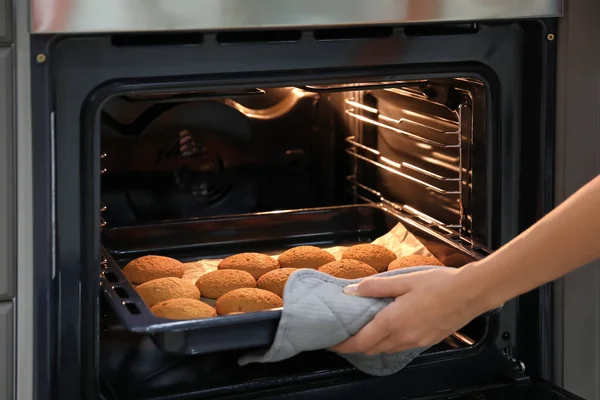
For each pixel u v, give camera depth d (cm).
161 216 170
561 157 137
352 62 129
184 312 124
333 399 132
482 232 143
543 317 141
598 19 134
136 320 111
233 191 174
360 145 179
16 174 114
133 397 125
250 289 134
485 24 134
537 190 139
